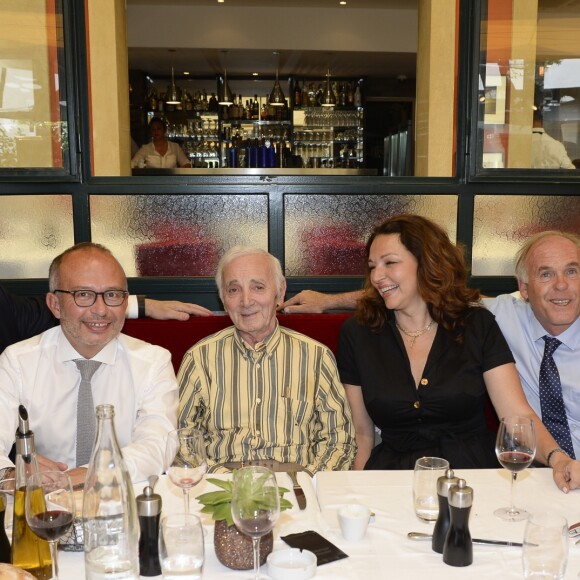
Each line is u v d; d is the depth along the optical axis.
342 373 2.07
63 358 1.86
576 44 3.10
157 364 1.92
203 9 6.89
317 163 7.61
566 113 3.18
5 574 0.99
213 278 3.18
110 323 1.82
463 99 3.13
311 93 7.66
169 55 7.20
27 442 1.16
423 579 1.12
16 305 2.22
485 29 3.08
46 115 3.02
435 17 3.13
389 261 1.98
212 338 2.04
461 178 3.18
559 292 1.91
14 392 1.84
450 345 1.99
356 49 7.07
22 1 2.92
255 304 1.95
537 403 2.06
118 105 3.16
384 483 1.54
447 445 1.93
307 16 6.99
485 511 1.38
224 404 1.98
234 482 1.08
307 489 1.50
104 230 3.14
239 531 1.12
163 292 3.18
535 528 1.03
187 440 1.30
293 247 3.21
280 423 1.97
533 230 3.27
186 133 7.59
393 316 2.08
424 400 1.94
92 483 1.11
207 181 3.11
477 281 3.24
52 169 3.04
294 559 1.15
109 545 1.08
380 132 8.34
